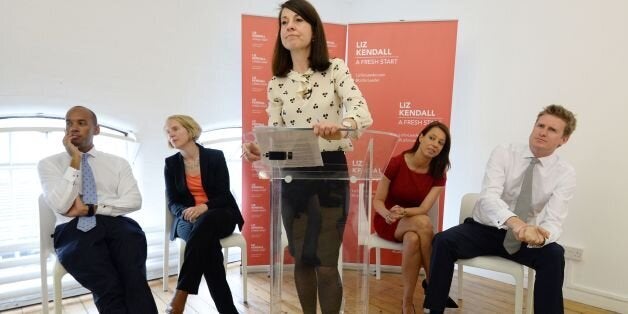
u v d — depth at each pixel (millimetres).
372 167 1251
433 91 2902
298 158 1238
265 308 2361
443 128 2336
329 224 1297
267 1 3332
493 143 3002
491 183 2029
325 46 1438
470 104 3125
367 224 1296
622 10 2375
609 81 2439
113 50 2619
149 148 2846
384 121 3021
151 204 2895
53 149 2506
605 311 2453
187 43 2934
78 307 2389
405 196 2439
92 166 2105
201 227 2057
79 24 2479
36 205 2467
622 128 2402
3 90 2279
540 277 1787
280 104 1528
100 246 1901
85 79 2531
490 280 2982
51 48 2396
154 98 2826
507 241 1896
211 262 2070
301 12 1367
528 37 2779
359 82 3049
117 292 1809
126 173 2186
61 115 2488
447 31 2848
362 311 1323
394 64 2969
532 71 2773
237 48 3199
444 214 3340
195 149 2434
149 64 2777
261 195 3023
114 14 2600
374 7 3742
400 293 2631
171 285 2723
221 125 3178
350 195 1277
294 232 1314
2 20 2242
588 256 2549
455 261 1985
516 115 2869
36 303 2426
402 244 2297
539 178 1996
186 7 2904
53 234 1940
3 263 2328
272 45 2939
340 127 1147
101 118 2621
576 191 2586
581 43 2541
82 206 1924
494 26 2951
